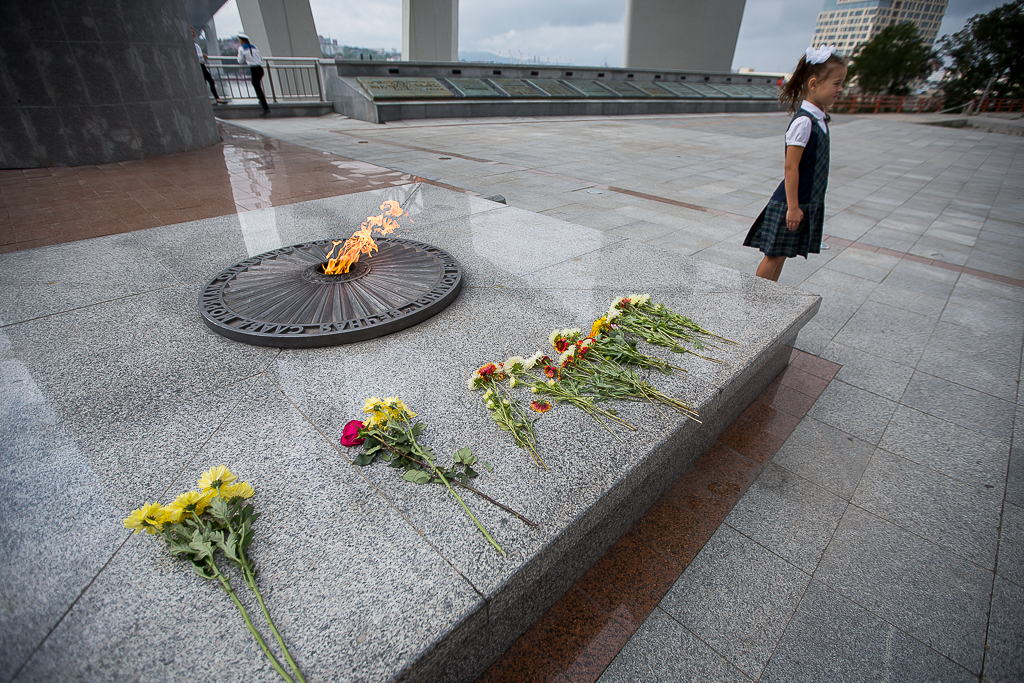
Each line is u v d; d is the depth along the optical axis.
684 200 7.98
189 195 6.08
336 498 1.79
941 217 7.59
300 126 14.17
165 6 8.35
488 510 1.76
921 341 4.12
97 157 7.80
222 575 1.45
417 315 2.93
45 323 2.96
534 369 2.52
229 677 1.26
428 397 2.33
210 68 16.12
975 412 3.29
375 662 1.30
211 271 3.66
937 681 1.85
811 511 2.56
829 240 6.49
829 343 4.09
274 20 21.28
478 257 3.95
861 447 2.99
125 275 3.60
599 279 3.61
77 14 7.13
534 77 20.33
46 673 1.27
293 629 1.37
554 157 10.95
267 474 1.89
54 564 1.54
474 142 12.42
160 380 2.45
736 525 2.48
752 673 1.87
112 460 1.96
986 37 31.44
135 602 1.44
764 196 8.38
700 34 28.94
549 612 2.07
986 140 16.88
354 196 5.60
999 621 2.05
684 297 3.36
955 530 2.45
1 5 6.59
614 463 1.98
